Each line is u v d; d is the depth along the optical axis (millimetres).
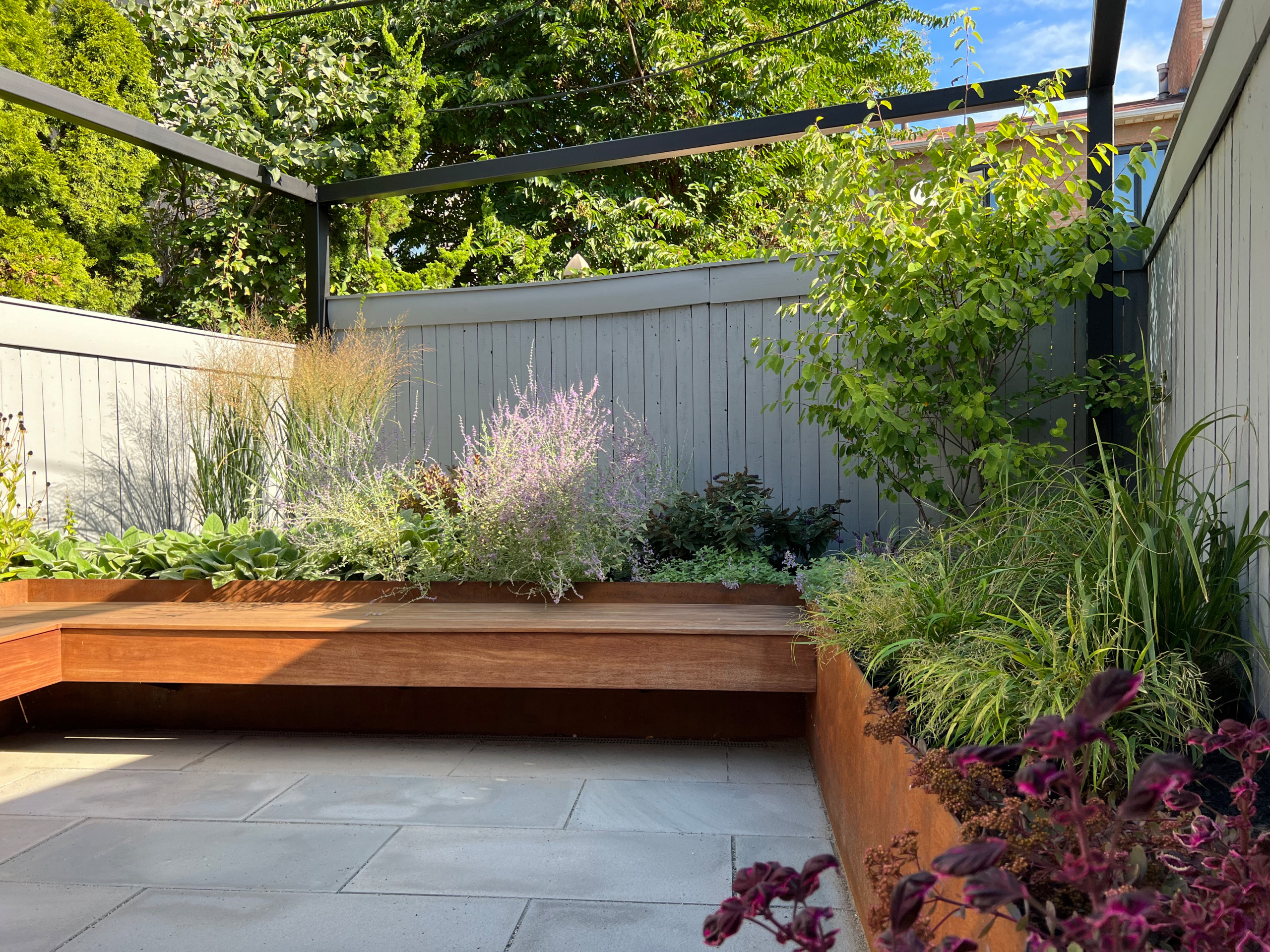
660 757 3066
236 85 8203
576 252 10430
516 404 5246
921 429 3518
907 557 2570
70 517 4238
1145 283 3854
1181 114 2639
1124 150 7094
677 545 3939
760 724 3236
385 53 10336
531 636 2932
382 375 4926
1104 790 1361
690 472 4812
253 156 8297
